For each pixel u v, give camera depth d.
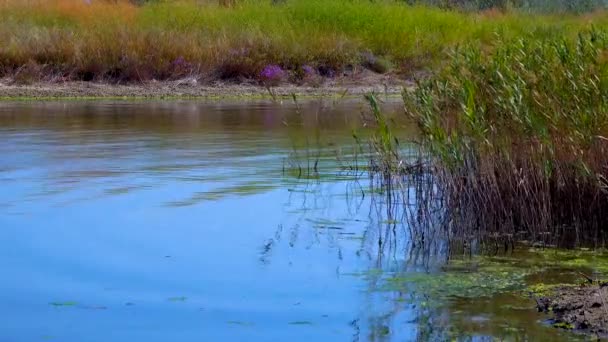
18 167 10.70
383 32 25.62
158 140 13.23
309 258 7.09
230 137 13.71
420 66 24.64
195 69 22.23
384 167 10.16
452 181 8.68
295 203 9.03
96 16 25.11
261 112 17.53
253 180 10.19
